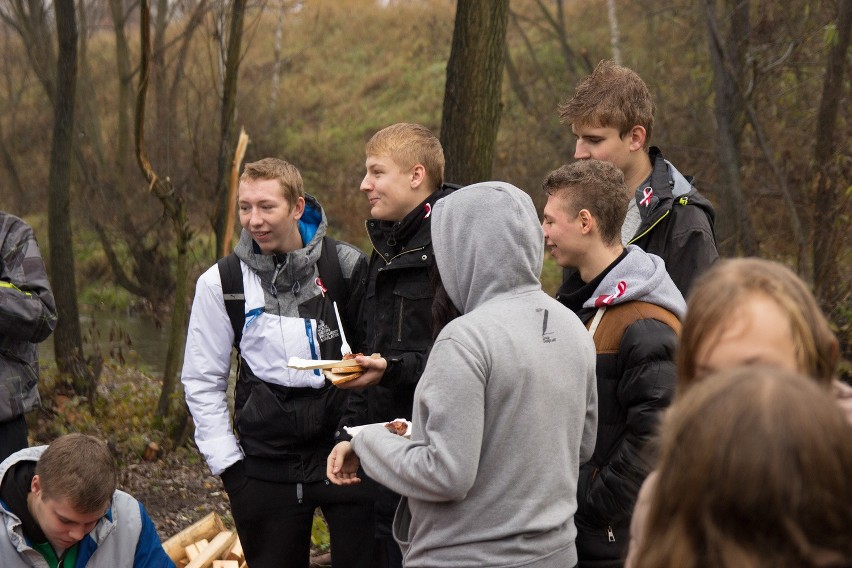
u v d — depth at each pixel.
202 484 6.33
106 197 12.43
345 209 20.11
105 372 9.16
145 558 2.98
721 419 1.14
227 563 3.91
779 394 1.13
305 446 3.29
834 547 1.11
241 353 3.31
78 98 13.28
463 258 2.29
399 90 24.61
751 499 1.11
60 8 7.84
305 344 3.24
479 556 2.12
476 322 2.15
